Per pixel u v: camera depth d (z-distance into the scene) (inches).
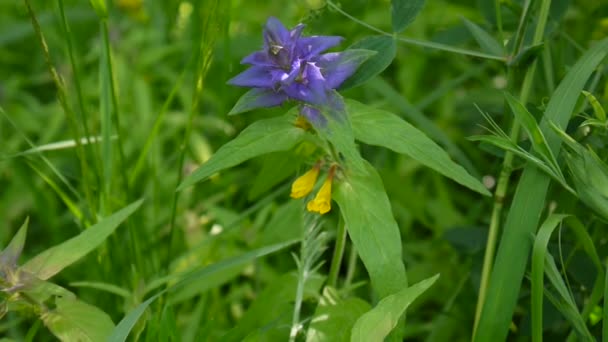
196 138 36.4
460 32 31.7
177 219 33.6
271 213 34.7
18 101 42.2
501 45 27.7
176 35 43.3
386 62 26.0
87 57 40.7
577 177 25.4
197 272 25.9
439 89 34.6
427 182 36.4
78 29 43.9
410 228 34.9
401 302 23.9
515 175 30.3
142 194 35.5
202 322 30.8
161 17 43.6
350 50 24.8
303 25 24.7
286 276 28.4
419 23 39.9
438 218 33.5
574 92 26.0
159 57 40.3
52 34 43.3
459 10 40.1
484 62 34.5
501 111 31.1
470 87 39.7
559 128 25.6
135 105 38.1
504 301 25.3
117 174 34.3
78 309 25.3
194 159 36.4
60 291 25.2
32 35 43.9
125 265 30.2
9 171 36.3
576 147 25.2
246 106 24.9
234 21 41.1
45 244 34.8
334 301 26.9
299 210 31.6
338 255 27.6
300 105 24.8
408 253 33.1
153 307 29.3
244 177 35.7
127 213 25.5
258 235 32.1
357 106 25.3
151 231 33.4
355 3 40.1
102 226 25.4
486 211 33.4
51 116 39.6
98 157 28.9
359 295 32.3
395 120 25.0
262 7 43.2
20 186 35.0
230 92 36.8
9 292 24.8
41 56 43.6
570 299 25.1
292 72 24.2
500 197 27.2
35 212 35.0
